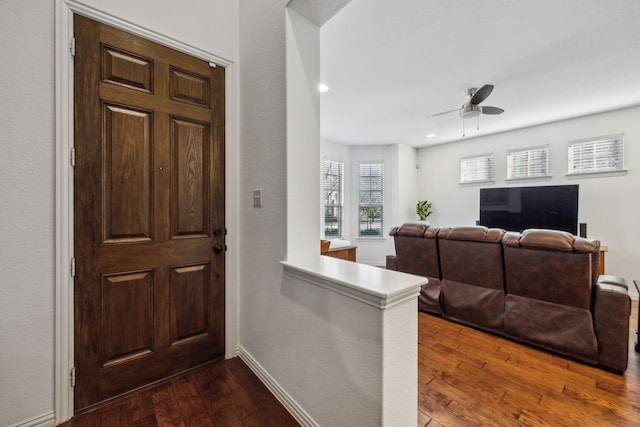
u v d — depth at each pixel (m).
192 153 1.80
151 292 1.65
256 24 1.78
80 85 1.41
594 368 1.88
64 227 1.37
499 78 2.87
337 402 1.20
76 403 1.42
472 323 2.53
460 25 2.05
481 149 5.24
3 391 1.25
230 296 1.98
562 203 4.17
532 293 2.15
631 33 2.12
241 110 1.96
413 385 1.14
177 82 1.73
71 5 1.37
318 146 1.67
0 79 1.23
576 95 3.29
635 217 3.67
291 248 1.54
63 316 1.37
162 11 1.66
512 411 1.48
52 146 1.34
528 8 1.87
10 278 1.26
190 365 1.82
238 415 1.46
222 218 1.94
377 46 2.31
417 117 4.11
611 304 1.83
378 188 6.02
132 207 1.58
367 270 1.31
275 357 1.63
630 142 3.69
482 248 2.39
